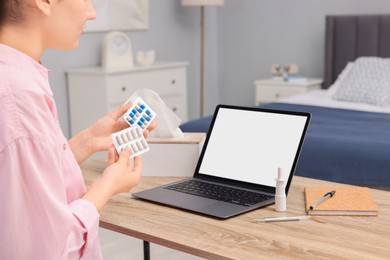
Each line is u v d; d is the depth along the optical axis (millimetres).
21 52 1060
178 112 5395
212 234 1308
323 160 3111
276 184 1473
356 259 1147
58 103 4859
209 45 6227
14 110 976
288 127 1657
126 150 1258
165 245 1290
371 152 3012
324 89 5480
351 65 5105
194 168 1828
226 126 1782
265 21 5914
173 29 5855
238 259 1164
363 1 5297
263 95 5469
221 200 1543
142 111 1442
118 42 5039
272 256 1173
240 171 1692
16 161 967
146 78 4988
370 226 1340
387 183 2949
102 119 1505
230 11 6133
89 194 1137
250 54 6074
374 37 5133
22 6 1045
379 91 4453
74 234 1053
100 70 4680
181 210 1487
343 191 1584
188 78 6082
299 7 5676
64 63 4879
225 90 6328
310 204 1478
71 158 1193
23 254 980
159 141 1830
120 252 3115
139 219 1423
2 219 970
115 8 5234
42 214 983
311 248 1210
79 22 1116
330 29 5340
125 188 1216
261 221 1389
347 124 3709
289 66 5539
